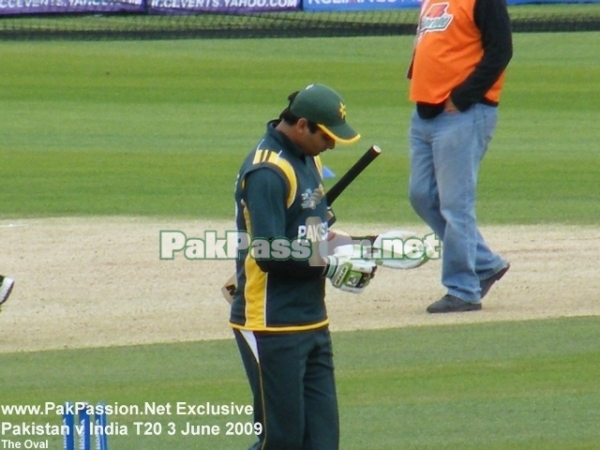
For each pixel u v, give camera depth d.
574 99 70.75
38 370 25.38
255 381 18.38
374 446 21.02
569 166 51.16
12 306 30.45
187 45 89.88
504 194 45.41
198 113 65.31
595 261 35.41
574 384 24.47
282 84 75.25
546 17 95.06
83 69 79.12
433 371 25.28
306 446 18.83
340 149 55.16
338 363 25.81
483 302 31.03
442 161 29.31
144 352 26.67
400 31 89.00
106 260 35.16
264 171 17.45
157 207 42.56
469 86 28.70
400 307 30.58
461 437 21.47
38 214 41.47
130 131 59.59
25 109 65.81
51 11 92.75
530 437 21.45
